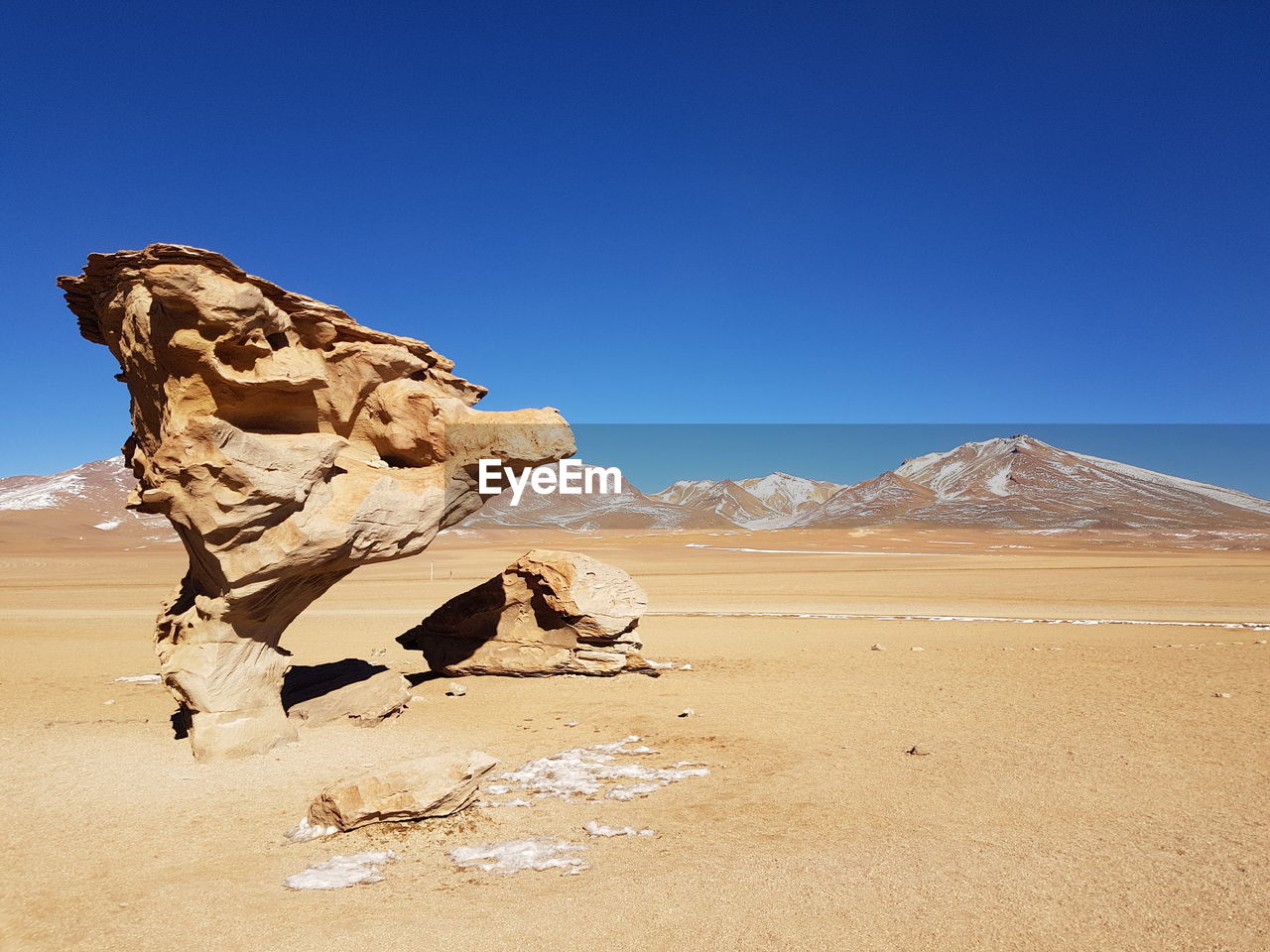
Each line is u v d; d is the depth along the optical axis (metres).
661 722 15.92
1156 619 32.22
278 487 12.99
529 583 21.44
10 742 14.44
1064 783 11.44
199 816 10.62
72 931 7.49
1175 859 8.73
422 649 22.14
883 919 7.41
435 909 7.77
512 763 13.14
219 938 7.28
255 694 13.96
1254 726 14.51
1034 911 7.54
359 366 15.15
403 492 15.21
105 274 13.45
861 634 28.48
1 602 42.91
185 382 12.94
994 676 19.88
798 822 10.10
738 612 36.62
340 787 10.12
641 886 8.22
